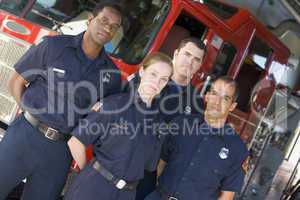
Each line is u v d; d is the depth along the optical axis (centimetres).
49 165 338
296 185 882
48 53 337
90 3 521
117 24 336
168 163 366
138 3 505
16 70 346
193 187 356
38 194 343
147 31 502
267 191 807
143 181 401
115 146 313
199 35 563
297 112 873
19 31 500
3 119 492
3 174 332
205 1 606
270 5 1012
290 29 1009
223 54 620
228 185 364
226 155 357
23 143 332
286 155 870
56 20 512
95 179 314
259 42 720
